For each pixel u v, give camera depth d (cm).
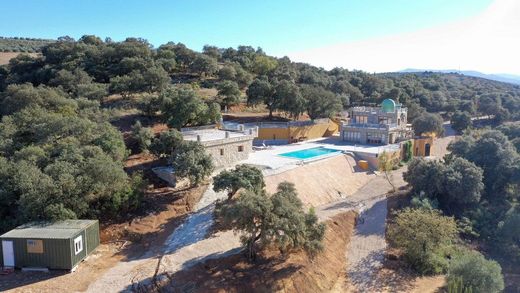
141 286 2833
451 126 10469
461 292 3134
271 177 4856
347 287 3356
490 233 4538
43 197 3359
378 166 6412
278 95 7919
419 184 5128
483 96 12425
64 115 5597
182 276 2983
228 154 5300
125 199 3778
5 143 4631
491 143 5672
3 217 3581
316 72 13850
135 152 5156
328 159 6031
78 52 10112
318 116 8481
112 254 3338
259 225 3106
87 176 3556
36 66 10150
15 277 2911
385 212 4803
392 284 3431
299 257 3469
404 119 8669
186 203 4125
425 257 3722
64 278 2911
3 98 6962
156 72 7750
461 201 4925
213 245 3525
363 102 11675
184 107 5975
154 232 3675
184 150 4328
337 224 4300
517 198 5453
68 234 3044
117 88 7575
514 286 3778
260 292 2952
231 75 10256
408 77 17112
